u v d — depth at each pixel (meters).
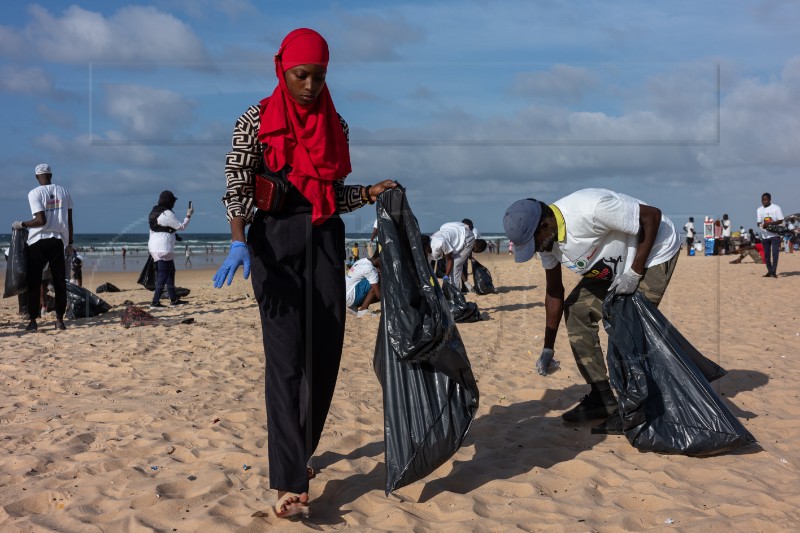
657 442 3.57
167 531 2.76
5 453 3.74
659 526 2.74
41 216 8.48
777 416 4.25
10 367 6.04
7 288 8.53
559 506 2.96
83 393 5.10
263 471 3.41
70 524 2.82
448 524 2.81
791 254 24.69
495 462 3.58
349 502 3.06
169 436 4.00
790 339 6.88
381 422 4.34
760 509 2.87
